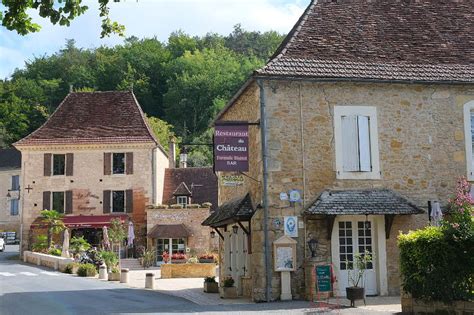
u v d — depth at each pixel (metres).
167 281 26.00
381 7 19.36
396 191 17.03
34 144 40.03
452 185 17.33
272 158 16.47
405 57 17.98
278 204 16.31
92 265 28.64
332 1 19.19
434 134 17.48
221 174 22.69
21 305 15.60
